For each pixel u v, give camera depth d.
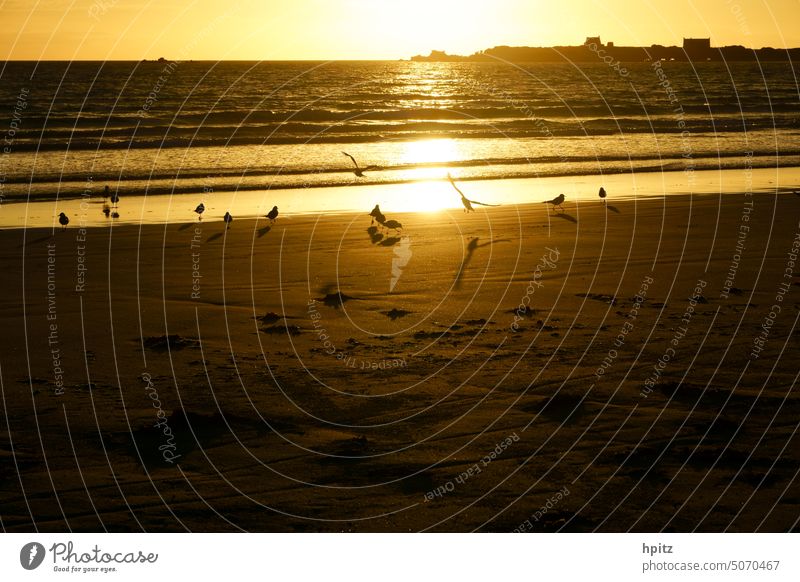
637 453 7.64
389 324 11.74
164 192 24.23
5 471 7.23
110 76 85.12
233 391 9.20
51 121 43.44
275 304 12.79
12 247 16.72
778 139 37.41
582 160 31.14
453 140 37.66
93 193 23.83
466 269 14.87
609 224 18.98
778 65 124.00
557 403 8.82
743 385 9.33
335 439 8.01
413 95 60.22
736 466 7.37
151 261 15.60
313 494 6.96
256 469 7.37
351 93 62.72
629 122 44.62
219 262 15.55
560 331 11.34
